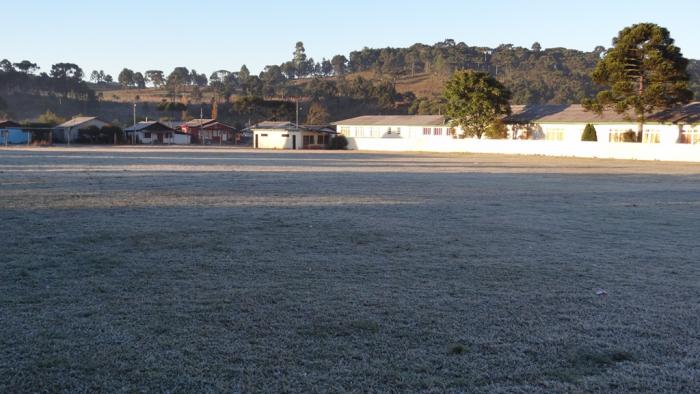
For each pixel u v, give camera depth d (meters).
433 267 7.80
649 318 5.69
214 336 5.02
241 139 93.19
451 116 62.50
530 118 62.03
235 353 4.66
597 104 49.44
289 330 5.21
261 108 114.00
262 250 8.74
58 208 13.34
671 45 46.03
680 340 5.09
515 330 5.30
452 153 58.69
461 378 4.26
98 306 5.82
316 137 73.25
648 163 40.69
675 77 46.41
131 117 126.62
